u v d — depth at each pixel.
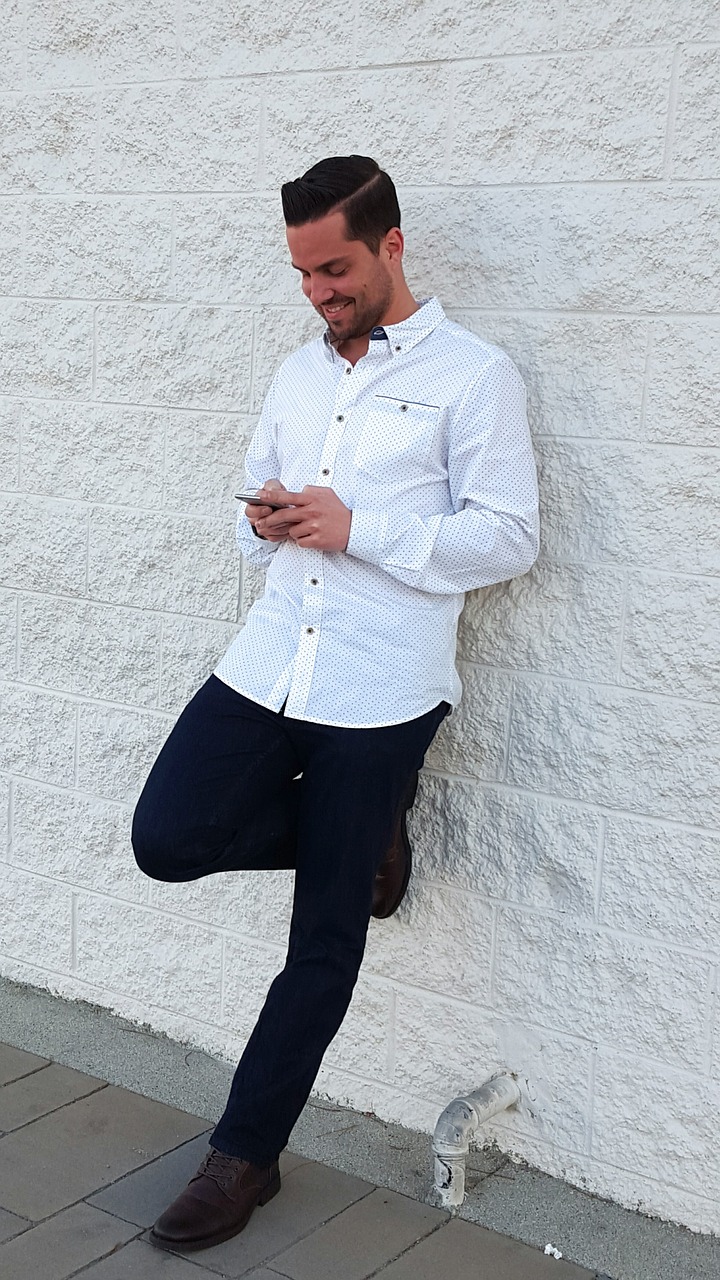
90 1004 3.48
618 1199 2.67
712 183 2.35
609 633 2.57
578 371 2.54
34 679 3.46
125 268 3.12
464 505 2.45
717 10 2.30
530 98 2.52
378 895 2.74
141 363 3.13
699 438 2.43
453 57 2.60
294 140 2.83
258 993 3.14
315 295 2.38
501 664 2.71
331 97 2.77
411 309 2.48
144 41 3.02
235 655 2.56
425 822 2.86
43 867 3.52
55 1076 3.10
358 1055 3.00
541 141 2.52
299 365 2.59
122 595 3.25
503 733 2.73
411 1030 2.92
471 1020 2.84
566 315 2.54
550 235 2.54
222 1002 3.21
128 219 3.10
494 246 2.60
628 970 2.62
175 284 3.05
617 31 2.41
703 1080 2.55
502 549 2.41
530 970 2.75
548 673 2.65
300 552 2.50
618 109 2.43
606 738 2.60
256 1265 2.42
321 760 2.45
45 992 3.56
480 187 2.61
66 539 3.33
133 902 3.35
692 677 2.49
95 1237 2.49
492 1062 2.82
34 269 3.28
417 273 2.71
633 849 2.59
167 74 2.99
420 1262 2.45
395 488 2.42
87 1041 3.29
